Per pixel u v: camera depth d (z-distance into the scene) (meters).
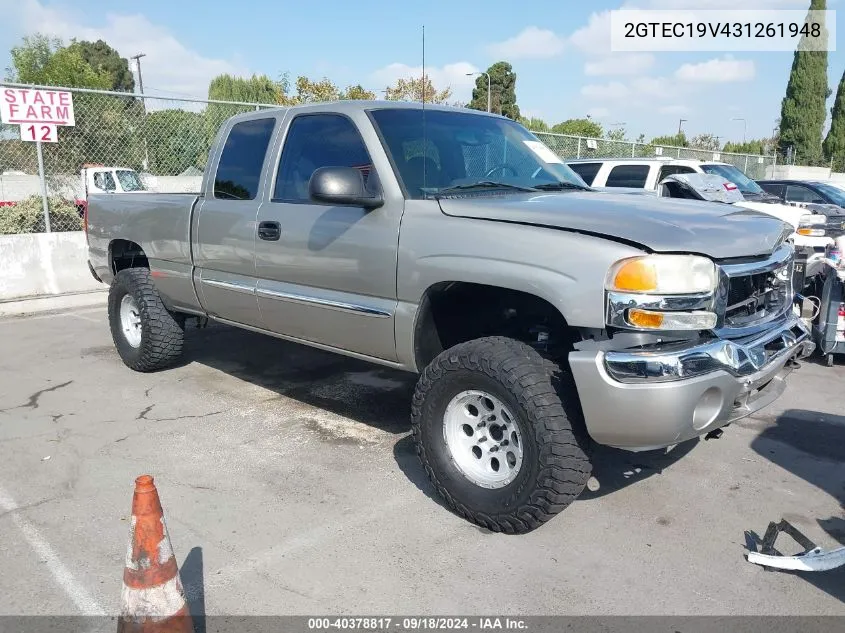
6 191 10.15
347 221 3.84
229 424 4.74
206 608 2.76
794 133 38.91
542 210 3.26
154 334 5.62
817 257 6.10
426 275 3.45
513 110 32.75
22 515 3.49
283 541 3.25
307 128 4.30
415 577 2.97
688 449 4.36
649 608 2.77
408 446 4.37
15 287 8.79
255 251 4.47
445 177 3.88
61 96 9.04
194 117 10.78
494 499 3.24
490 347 3.20
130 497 3.68
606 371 2.85
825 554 2.94
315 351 6.63
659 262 2.83
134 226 5.63
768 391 3.38
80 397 5.31
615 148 18.11
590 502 3.66
